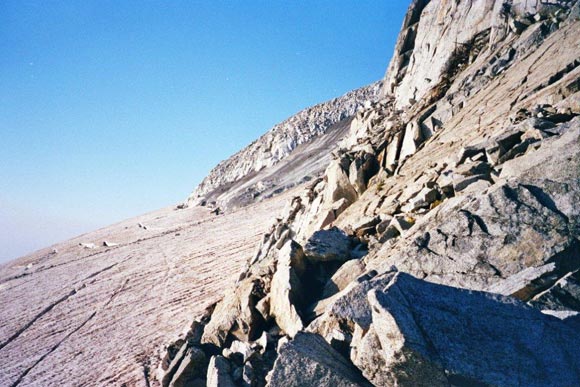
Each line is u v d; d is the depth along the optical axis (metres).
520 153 11.38
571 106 12.59
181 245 61.72
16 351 33.16
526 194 8.88
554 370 5.02
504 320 5.74
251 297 13.62
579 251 7.64
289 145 104.19
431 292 6.12
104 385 21.86
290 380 6.30
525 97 16.48
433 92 27.69
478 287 7.98
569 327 5.64
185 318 30.20
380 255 11.66
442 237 9.42
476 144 13.88
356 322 7.36
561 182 8.58
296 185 76.31
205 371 12.67
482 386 4.99
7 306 48.78
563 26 22.28
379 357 5.97
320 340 7.08
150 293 40.50
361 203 18.92
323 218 20.88
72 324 37.09
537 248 7.96
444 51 32.84
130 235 86.06
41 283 58.66
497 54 25.25
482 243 8.72
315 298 12.37
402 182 17.61
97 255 71.56
